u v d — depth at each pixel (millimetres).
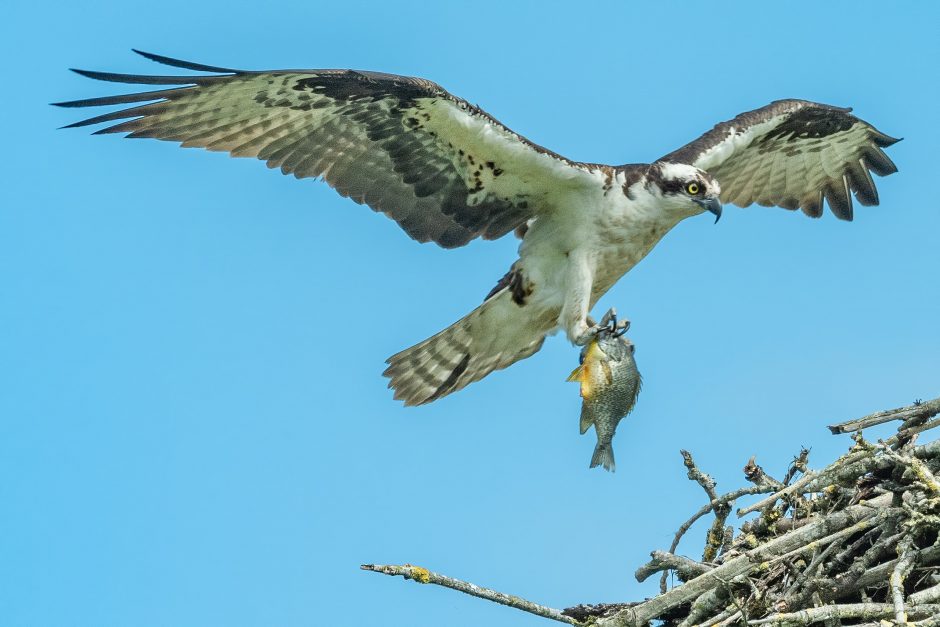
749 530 12250
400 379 15305
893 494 10953
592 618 11672
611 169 14125
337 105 13234
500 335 15023
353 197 14078
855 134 16984
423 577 11273
